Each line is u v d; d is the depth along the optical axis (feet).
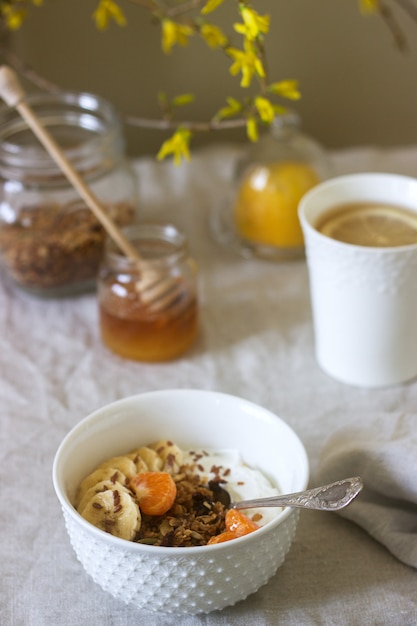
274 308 3.04
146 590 2.07
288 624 2.16
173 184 3.60
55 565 2.28
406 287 2.55
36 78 3.22
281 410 2.66
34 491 2.45
